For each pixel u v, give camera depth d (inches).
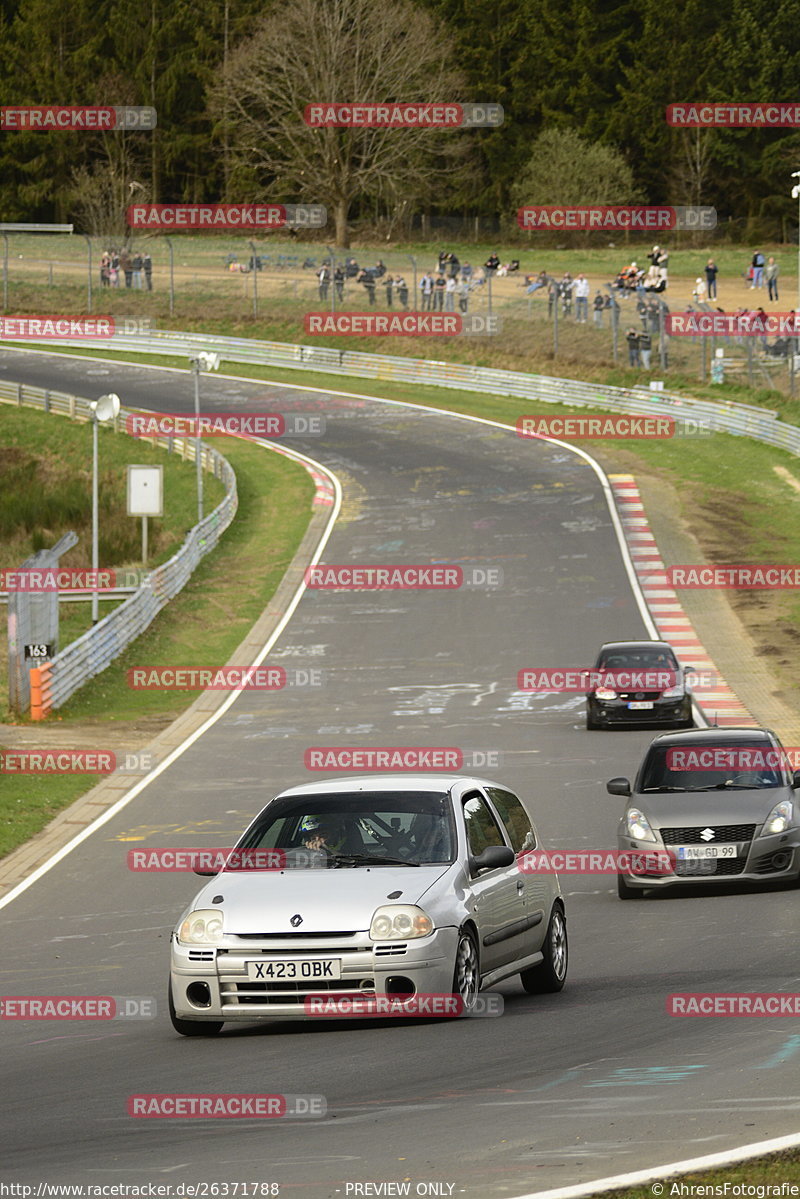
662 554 5310.0
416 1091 920.9
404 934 1103.6
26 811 2556.6
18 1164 817.5
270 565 5477.4
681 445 6929.1
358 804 1254.3
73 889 2010.3
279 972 1103.6
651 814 1849.2
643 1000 1211.2
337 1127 845.2
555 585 4970.5
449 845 1203.9
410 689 3838.6
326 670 4111.7
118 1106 948.0
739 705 3467.0
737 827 1809.8
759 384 7450.8
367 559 5447.8
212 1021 1143.6
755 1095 852.6
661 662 3380.9
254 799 2613.2
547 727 3344.0
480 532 5728.3
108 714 3668.8
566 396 7805.1
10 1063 1152.2
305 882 1155.9
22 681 3619.6
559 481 6432.1
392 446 7234.3
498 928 1206.9
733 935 1525.6
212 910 1142.3
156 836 2349.9
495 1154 762.8
